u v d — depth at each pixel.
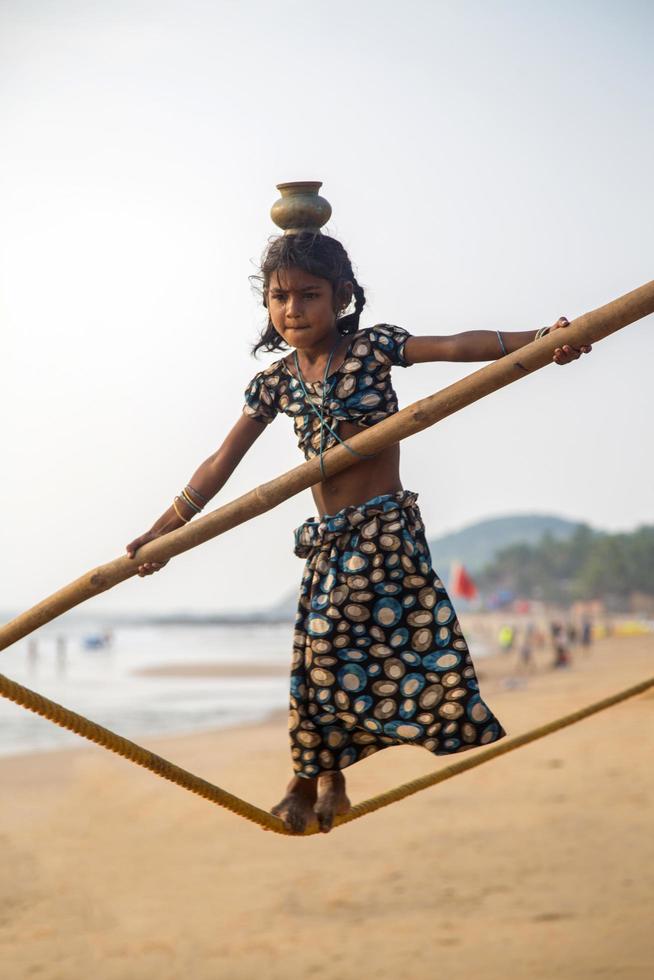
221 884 7.99
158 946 6.49
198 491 2.96
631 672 33.53
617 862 7.79
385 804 3.13
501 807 9.94
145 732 23.89
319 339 2.79
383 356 2.77
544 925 6.47
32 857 8.91
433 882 7.64
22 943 6.61
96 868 8.55
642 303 2.27
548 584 198.25
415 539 2.80
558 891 7.20
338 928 6.76
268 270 2.76
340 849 8.84
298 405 2.85
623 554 171.50
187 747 18.75
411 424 2.50
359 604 2.76
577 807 9.70
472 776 11.67
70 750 18.95
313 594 2.84
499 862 8.03
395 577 2.76
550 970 5.64
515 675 39.50
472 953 6.09
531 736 3.79
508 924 6.54
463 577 50.25
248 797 12.00
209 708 31.03
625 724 15.14
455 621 2.79
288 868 8.38
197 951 6.37
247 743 18.78
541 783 10.98
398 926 6.68
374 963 5.98
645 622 137.75
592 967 5.64
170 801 11.49
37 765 16.39
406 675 2.77
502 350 2.60
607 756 12.34
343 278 2.78
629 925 6.34
